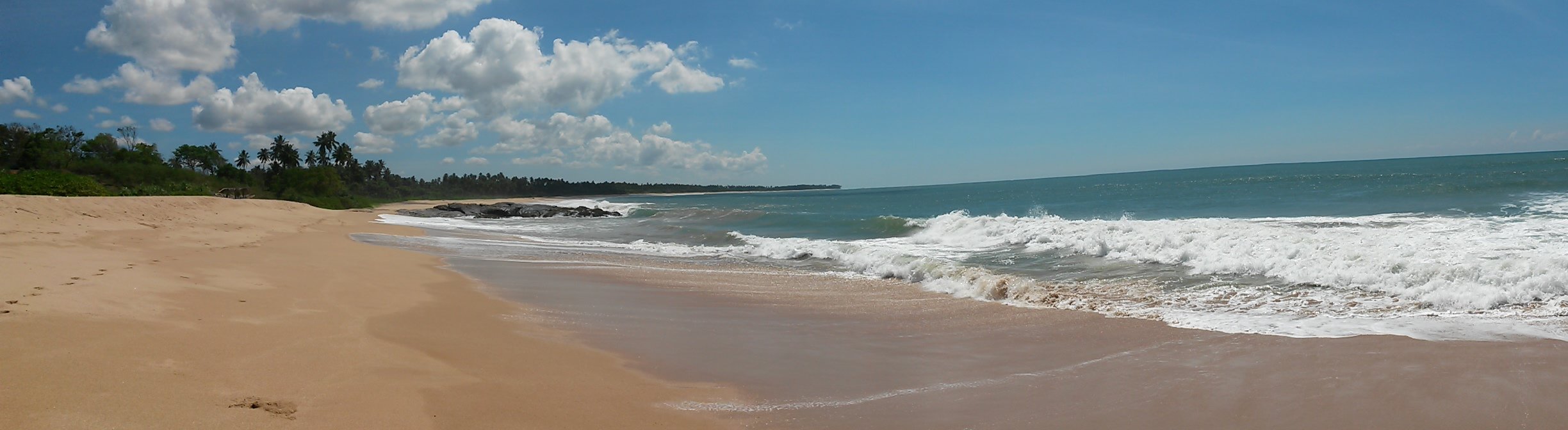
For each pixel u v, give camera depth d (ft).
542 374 19.45
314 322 23.32
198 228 65.26
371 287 33.32
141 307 22.35
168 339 18.75
